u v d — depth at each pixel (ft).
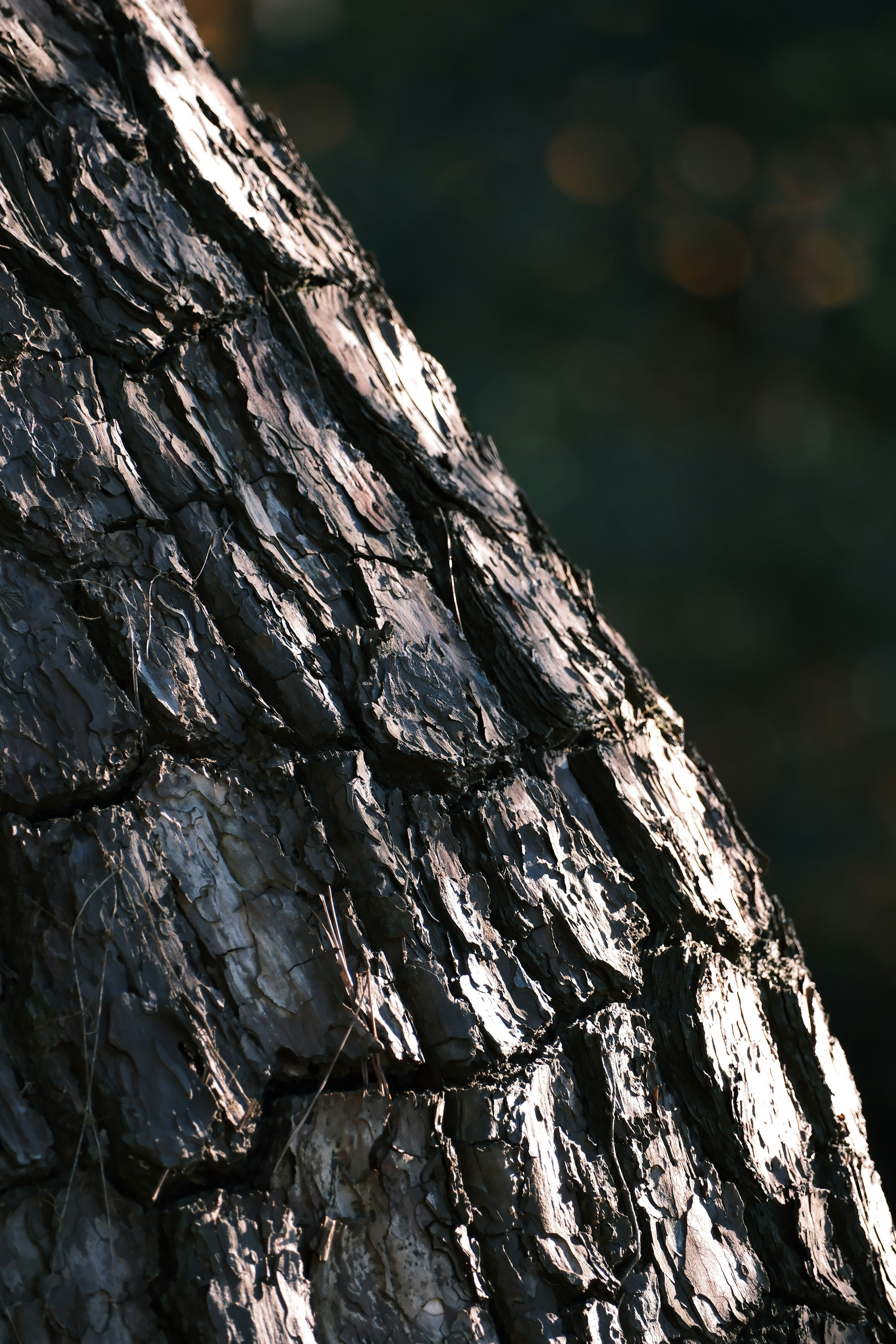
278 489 5.10
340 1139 4.92
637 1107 5.06
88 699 4.95
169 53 5.25
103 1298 4.85
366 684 5.05
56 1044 4.88
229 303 5.14
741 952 5.21
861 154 22.85
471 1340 4.91
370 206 21.53
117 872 4.92
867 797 21.07
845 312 22.89
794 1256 5.10
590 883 5.12
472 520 5.23
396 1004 4.97
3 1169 4.85
